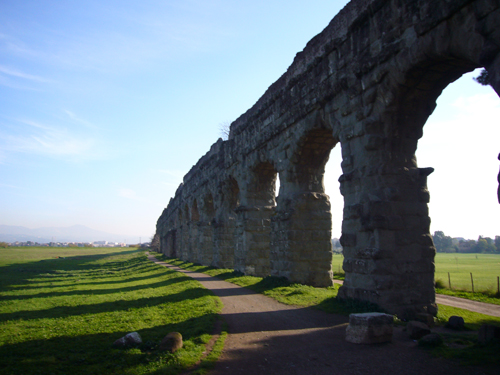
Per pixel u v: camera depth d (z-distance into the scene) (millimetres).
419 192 13664
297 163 20484
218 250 34562
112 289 24984
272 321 12414
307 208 20203
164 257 72000
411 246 13211
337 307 13805
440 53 10945
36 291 24188
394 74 12680
